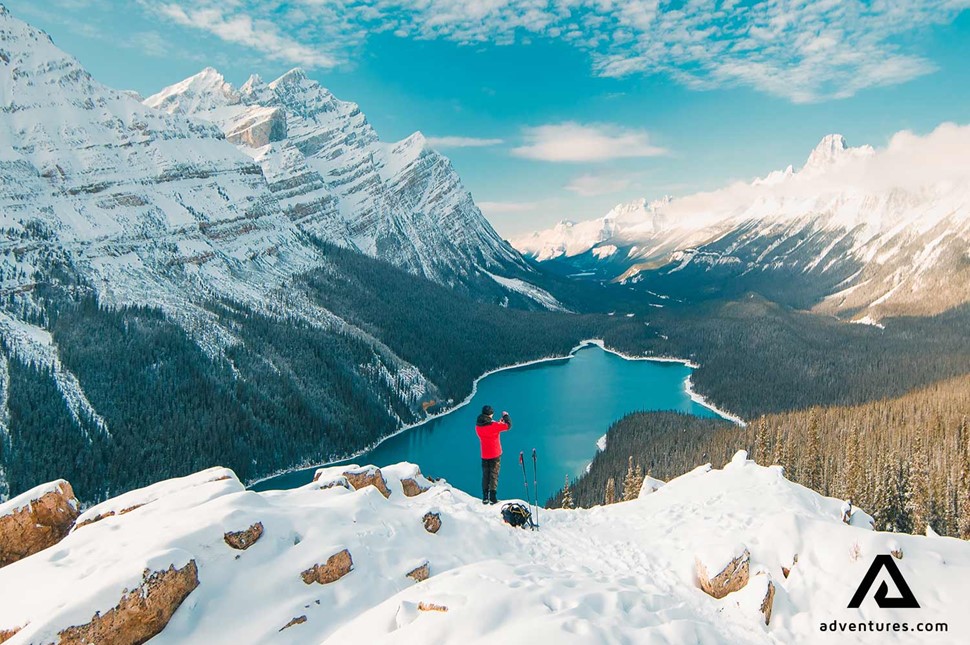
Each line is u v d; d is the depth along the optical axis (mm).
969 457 79938
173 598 14828
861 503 82188
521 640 11602
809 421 130750
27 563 16656
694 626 13531
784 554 19078
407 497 26891
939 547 19344
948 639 15266
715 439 139500
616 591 14852
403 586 17359
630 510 27812
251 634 14617
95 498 130500
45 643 13016
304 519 18578
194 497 19953
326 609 15828
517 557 20922
